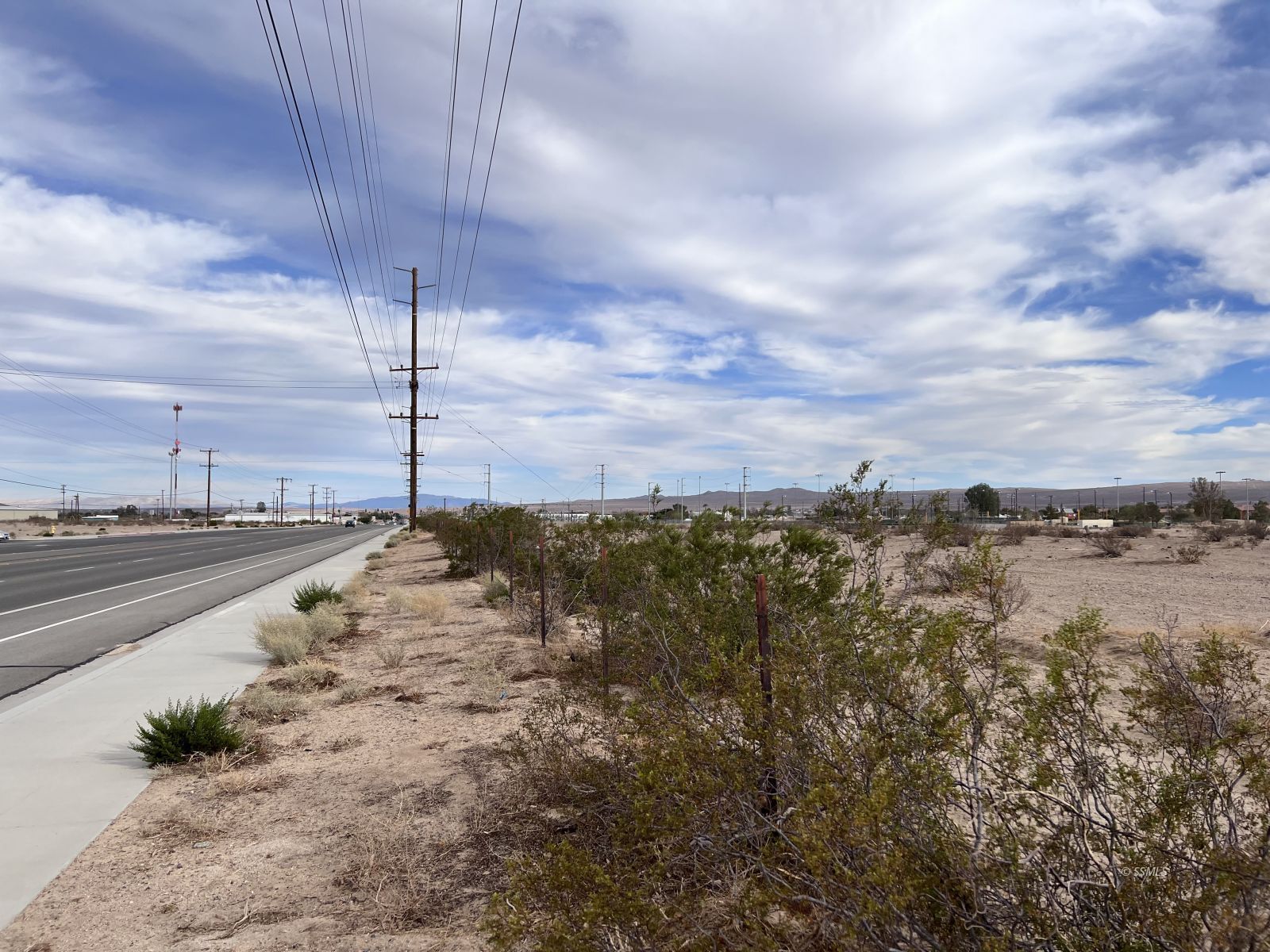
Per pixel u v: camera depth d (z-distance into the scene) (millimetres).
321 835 4734
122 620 15242
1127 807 2820
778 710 3143
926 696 3182
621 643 7434
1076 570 24266
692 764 3180
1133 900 2311
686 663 5473
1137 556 29797
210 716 6430
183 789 5621
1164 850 2367
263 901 3918
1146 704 3184
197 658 10875
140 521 138625
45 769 6094
